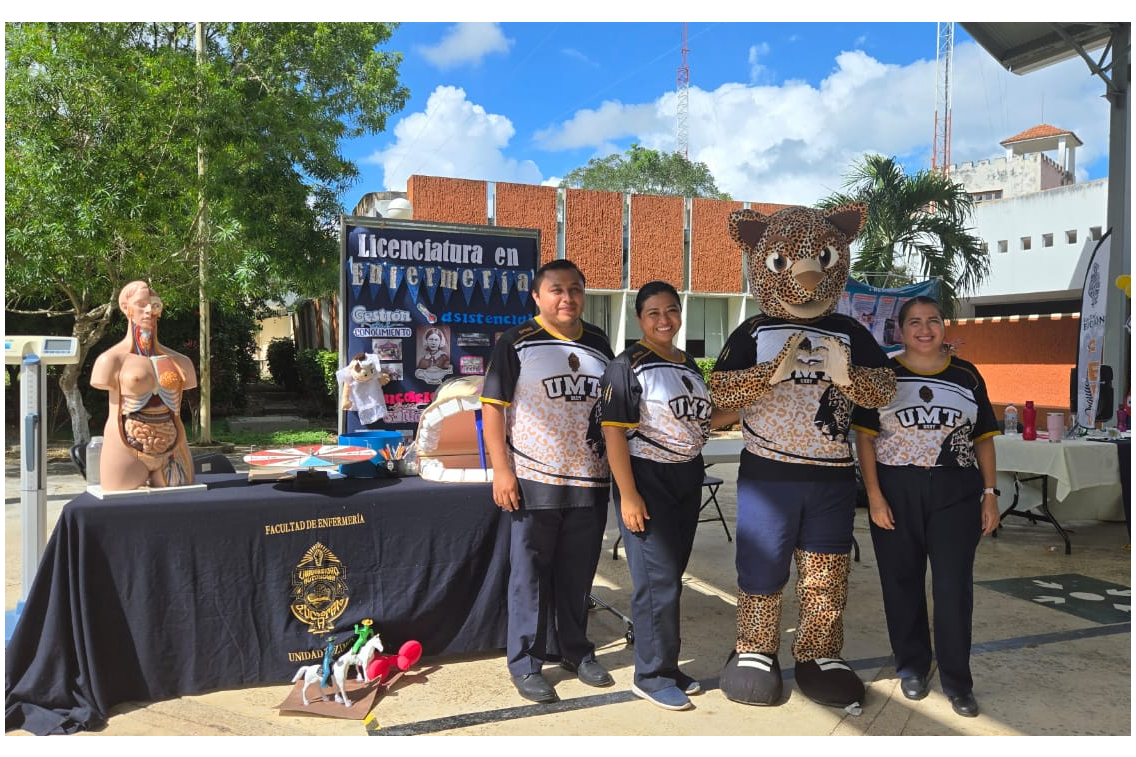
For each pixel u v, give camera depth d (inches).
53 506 264.5
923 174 534.6
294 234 381.1
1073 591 190.5
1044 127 1306.6
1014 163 1208.2
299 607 131.8
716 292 668.7
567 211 618.2
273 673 130.7
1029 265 879.1
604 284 633.0
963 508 127.3
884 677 139.0
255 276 364.8
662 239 647.8
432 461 146.8
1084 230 836.6
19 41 327.3
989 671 142.1
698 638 159.8
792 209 130.8
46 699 119.0
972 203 550.0
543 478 128.1
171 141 358.6
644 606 127.4
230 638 128.3
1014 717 124.2
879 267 531.8
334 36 442.9
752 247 130.3
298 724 119.6
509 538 143.9
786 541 126.6
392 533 136.9
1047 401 570.3
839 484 126.9
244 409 608.4
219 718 120.5
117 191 328.8
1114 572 207.6
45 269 338.3
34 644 119.9
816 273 121.4
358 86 445.4
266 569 129.8
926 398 129.3
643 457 124.8
